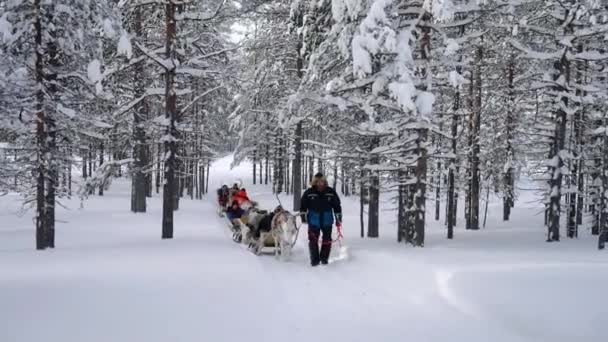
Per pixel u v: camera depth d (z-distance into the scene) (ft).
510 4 44.68
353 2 37.81
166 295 24.44
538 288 23.91
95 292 24.30
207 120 109.40
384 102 40.75
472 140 80.38
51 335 19.11
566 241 58.34
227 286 26.48
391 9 39.14
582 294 23.04
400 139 43.88
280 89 88.07
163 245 40.88
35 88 40.63
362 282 29.53
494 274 26.03
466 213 84.84
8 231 59.67
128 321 20.98
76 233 55.21
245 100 90.68
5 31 37.19
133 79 66.54
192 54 58.08
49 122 42.22
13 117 41.52
